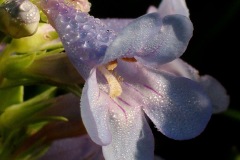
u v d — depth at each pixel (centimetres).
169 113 9
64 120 10
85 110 8
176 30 9
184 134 9
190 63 18
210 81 11
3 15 9
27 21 9
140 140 9
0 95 10
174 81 9
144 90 9
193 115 9
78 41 9
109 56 8
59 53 9
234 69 18
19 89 10
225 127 18
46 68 9
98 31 9
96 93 8
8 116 10
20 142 10
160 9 10
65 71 9
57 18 9
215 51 18
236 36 18
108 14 18
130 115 9
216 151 18
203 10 18
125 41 8
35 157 10
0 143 10
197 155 18
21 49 10
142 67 9
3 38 9
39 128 10
